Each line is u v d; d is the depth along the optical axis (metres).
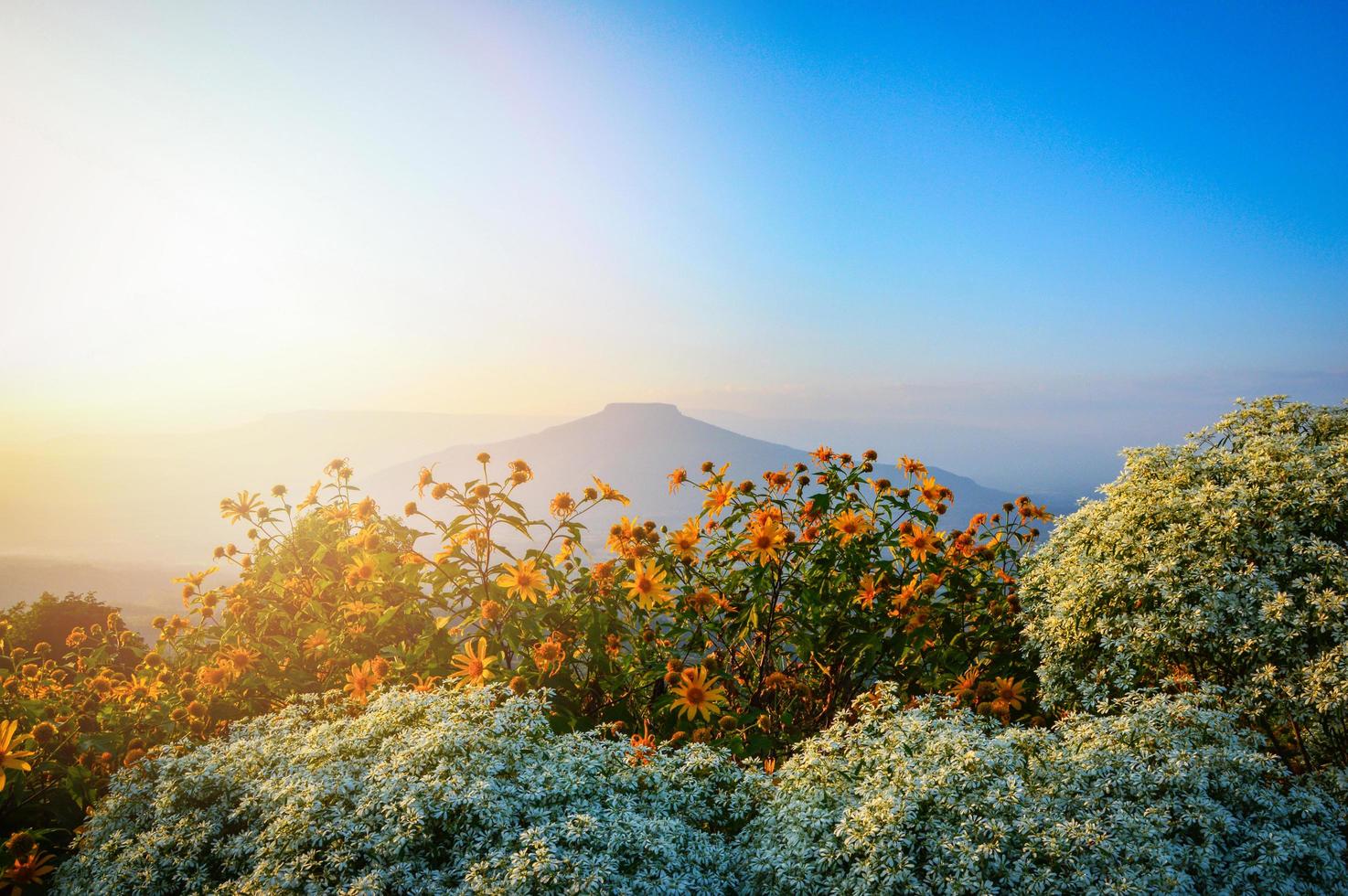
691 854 3.39
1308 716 4.38
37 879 3.80
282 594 6.45
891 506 6.02
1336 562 4.61
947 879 3.07
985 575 6.62
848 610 5.83
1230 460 5.56
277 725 4.45
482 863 3.01
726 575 5.96
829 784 3.71
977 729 4.01
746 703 5.41
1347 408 5.92
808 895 3.20
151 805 3.74
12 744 4.13
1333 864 3.32
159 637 6.50
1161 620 4.85
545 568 5.20
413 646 5.57
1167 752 3.76
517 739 3.84
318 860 3.16
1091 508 6.07
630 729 5.33
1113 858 3.13
